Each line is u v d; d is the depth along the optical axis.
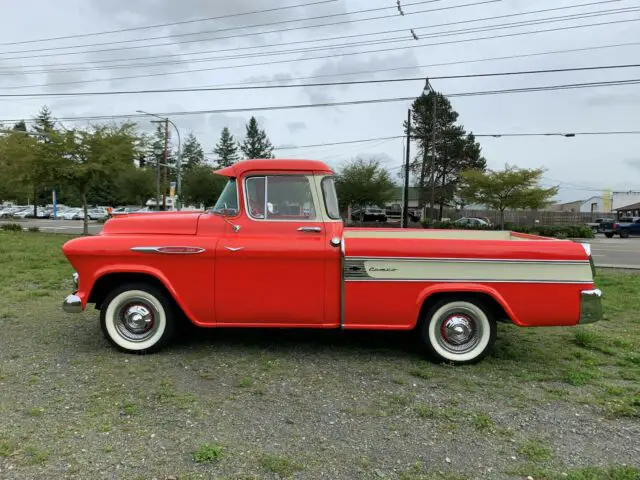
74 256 4.90
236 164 5.16
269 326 4.97
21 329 5.92
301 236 4.94
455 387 4.34
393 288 4.80
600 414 3.85
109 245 4.89
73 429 3.38
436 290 4.77
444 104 57.72
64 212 56.22
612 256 19.08
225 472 2.89
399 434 3.44
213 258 4.86
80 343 5.37
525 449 3.25
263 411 3.75
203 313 4.95
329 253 4.82
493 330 4.93
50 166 22.05
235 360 4.91
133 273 4.98
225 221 5.01
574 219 48.62
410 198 70.81
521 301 4.76
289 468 2.95
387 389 4.25
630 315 7.40
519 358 5.20
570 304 4.74
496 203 32.25
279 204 5.03
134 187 56.25
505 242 4.80
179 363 4.79
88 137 22.30
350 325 4.88
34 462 2.94
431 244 4.80
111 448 3.13
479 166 59.03
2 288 8.55
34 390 4.04
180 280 4.90
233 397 4.00
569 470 3.01
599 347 5.57
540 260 4.73
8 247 15.41
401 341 5.70
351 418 3.67
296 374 4.56
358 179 45.47
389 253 4.77
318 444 3.26
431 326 4.92
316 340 5.67
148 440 3.25
